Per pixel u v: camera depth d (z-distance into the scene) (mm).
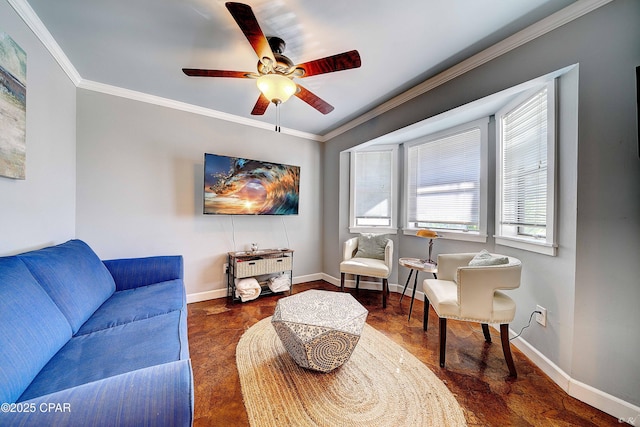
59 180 1910
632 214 1260
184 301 1695
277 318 1595
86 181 2258
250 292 2811
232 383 1470
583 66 1395
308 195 3766
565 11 1432
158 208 2629
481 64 1863
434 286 1964
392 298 3059
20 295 928
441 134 2854
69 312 1205
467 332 2150
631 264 1263
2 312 813
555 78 1586
